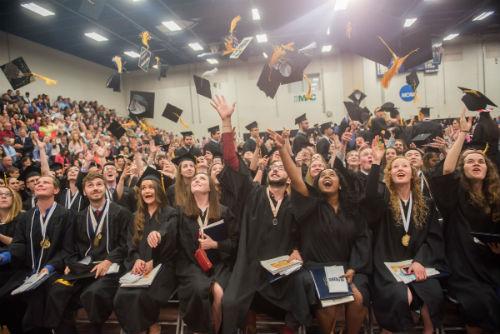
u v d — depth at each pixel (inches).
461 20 651.5
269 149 360.8
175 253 140.7
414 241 131.6
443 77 778.2
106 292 132.1
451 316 134.8
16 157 346.0
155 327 133.5
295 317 121.5
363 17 193.0
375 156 133.4
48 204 152.7
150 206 146.8
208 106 876.6
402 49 193.0
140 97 240.8
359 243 131.4
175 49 734.5
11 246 147.2
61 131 440.8
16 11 500.1
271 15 567.2
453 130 286.4
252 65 857.5
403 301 114.7
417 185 137.1
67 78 719.1
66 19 542.0
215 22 592.4
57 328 134.6
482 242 116.0
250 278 128.4
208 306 121.6
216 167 199.9
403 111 790.5
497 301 114.3
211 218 141.0
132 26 588.4
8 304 146.6
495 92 765.9
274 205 139.8
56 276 140.9
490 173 130.6
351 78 810.8
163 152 336.5
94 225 151.8
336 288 115.9
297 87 837.8
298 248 138.9
